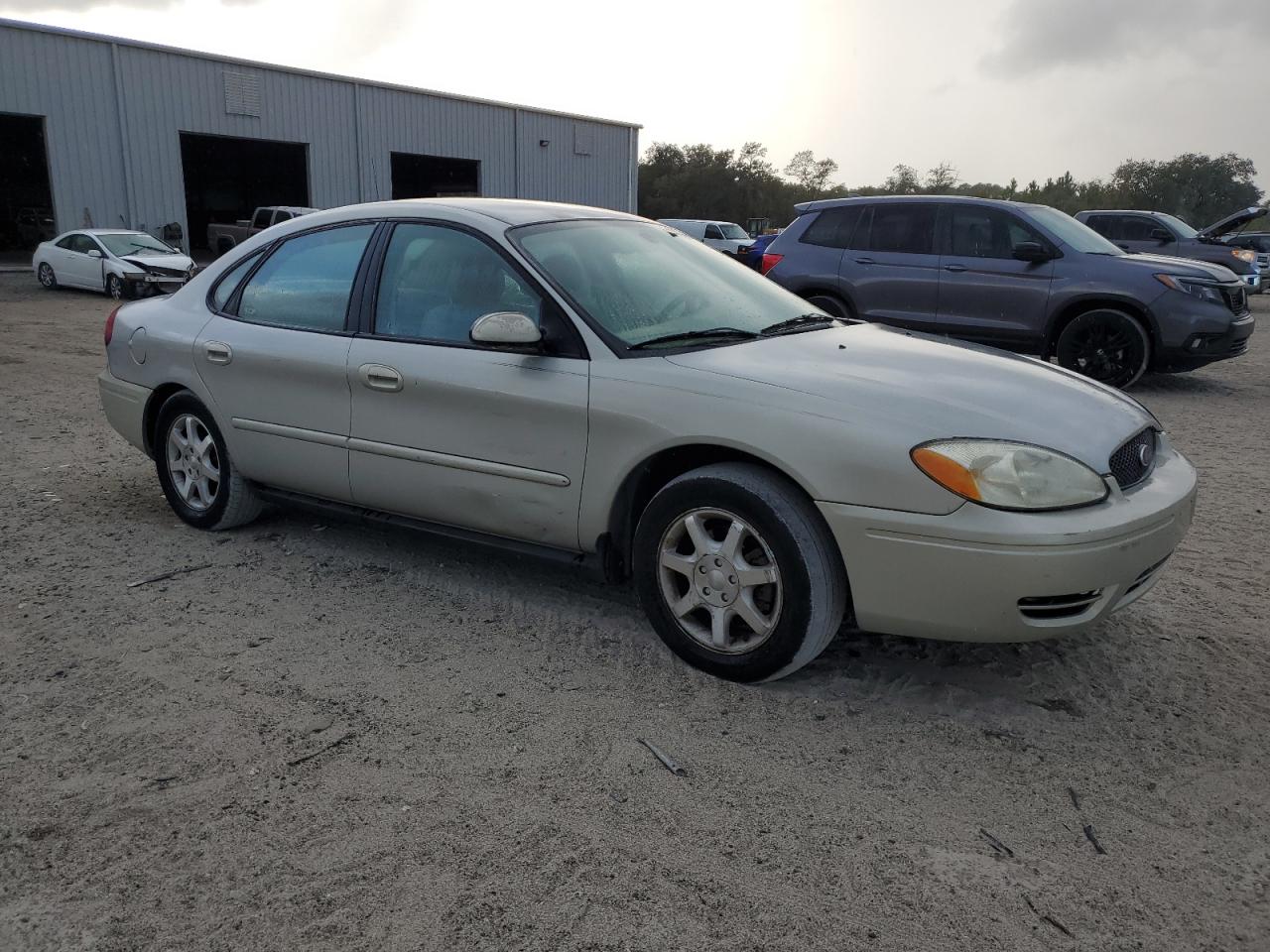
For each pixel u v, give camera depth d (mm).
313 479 4309
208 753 2879
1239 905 2289
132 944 2131
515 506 3678
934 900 2287
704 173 86625
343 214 4359
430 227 4012
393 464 3979
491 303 3752
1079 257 9352
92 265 19125
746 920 2213
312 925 2189
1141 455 3348
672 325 3699
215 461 4812
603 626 3805
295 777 2754
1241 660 3572
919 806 2660
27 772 2781
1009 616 2914
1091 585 2914
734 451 3285
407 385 3842
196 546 4684
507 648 3609
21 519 5102
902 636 3389
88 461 6359
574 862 2404
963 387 3299
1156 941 2172
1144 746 2984
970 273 9711
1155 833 2559
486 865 2391
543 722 3070
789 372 3293
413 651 3578
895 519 2930
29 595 4074
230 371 4469
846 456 2984
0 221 33094
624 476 3395
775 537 3090
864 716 3137
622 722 3076
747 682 3305
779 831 2537
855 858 2436
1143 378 10742
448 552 4605
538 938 2150
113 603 3996
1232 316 9070
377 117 32594
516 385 3576
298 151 36906
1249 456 6914
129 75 26750
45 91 25266
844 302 10445
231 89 28859
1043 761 2896
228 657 3508
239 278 4648
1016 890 2332
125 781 2732
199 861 2404
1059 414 3227
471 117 35406
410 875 2354
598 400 3400
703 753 2904
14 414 7895
